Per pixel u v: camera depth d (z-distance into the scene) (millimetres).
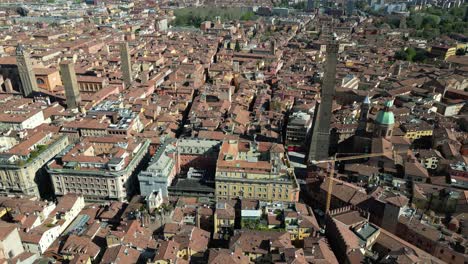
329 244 184250
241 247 172000
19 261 165875
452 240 177375
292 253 159875
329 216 191750
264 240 175125
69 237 181625
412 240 188000
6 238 167000
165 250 165000
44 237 183250
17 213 195250
